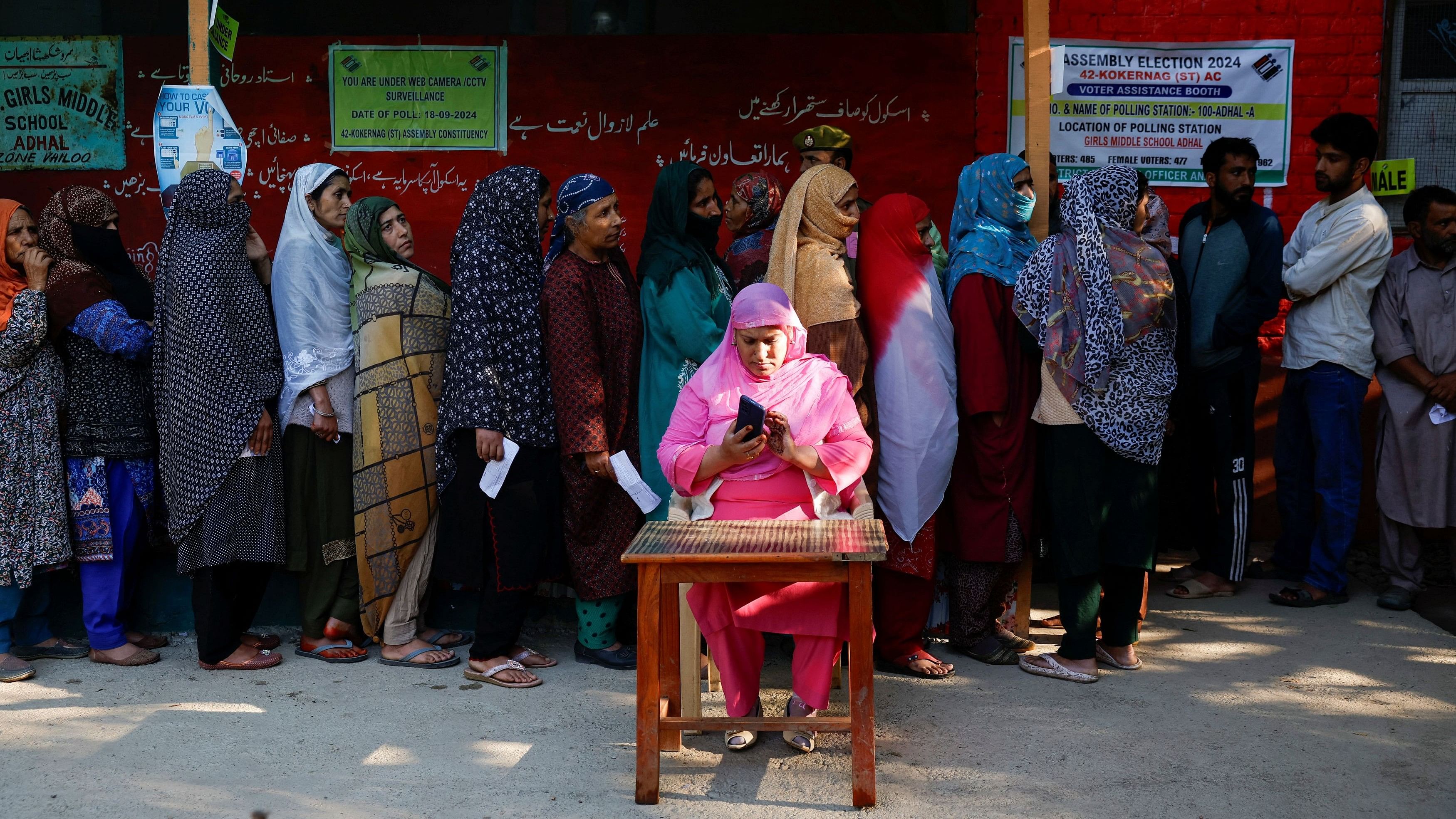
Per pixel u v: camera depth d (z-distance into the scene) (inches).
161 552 175.2
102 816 113.3
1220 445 191.6
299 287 160.4
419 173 231.0
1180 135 229.5
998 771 124.0
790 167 229.8
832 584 119.4
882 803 116.1
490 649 155.6
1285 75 227.9
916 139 228.4
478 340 150.8
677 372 159.3
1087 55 227.1
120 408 160.7
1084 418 149.6
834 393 128.8
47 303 155.8
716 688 152.8
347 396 163.3
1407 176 226.2
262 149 229.9
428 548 163.5
